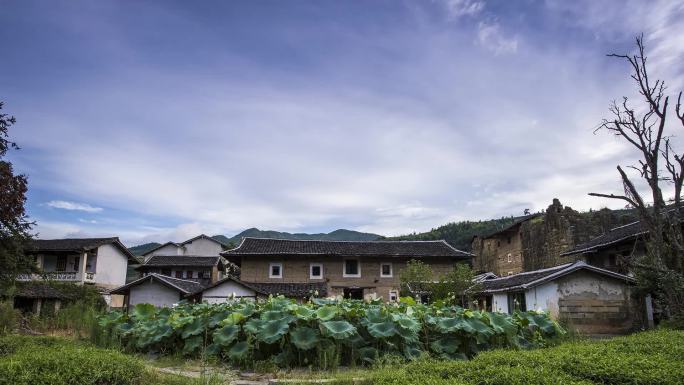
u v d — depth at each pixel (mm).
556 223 31922
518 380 5105
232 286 24406
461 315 9164
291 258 30719
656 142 14469
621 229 23641
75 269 35188
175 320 9570
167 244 49938
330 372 7488
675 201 14508
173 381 6227
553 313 17375
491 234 42812
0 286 15312
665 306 14578
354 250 31469
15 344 8141
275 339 8023
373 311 9078
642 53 15047
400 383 5344
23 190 14344
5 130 14602
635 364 5699
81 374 5406
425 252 31438
